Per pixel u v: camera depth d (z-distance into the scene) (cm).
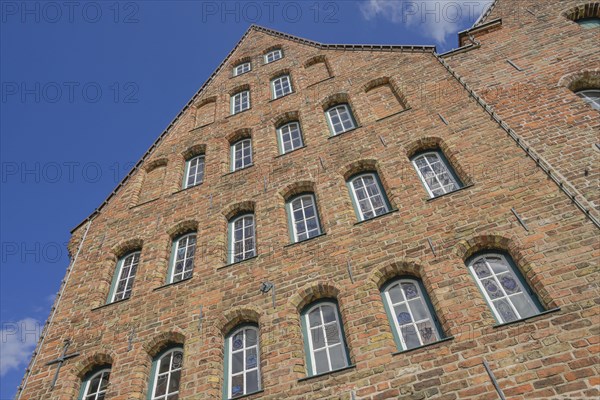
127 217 1241
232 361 776
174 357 830
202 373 745
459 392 562
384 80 1330
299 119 1340
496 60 1159
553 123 878
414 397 579
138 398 767
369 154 1047
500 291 676
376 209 929
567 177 756
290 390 660
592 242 646
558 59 1059
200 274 945
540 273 645
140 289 976
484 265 721
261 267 890
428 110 1095
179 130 1578
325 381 650
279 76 1680
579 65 1011
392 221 843
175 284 947
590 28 1159
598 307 575
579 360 537
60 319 992
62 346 920
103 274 1071
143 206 1254
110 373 822
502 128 923
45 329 977
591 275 611
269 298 817
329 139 1166
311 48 1742
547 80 1005
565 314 586
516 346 580
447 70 1208
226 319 822
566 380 525
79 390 846
